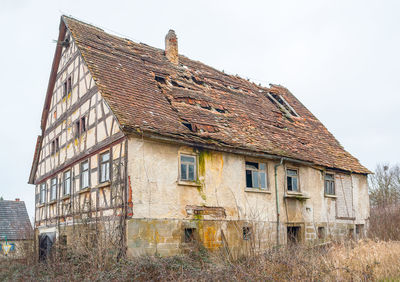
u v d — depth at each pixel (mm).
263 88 23094
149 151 12836
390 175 38906
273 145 16484
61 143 17609
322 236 17469
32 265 13891
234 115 17266
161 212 12695
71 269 11492
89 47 15938
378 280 10289
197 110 15867
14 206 32781
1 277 12742
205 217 13688
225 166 14617
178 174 13344
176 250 12789
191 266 11273
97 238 12156
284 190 16359
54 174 18203
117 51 16906
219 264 11617
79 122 15922
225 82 20328
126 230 11922
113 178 12938
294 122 20781
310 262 10898
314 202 17484
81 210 14227
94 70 14602
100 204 13617
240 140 15180
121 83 14750
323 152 19188
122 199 12281
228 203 14406
